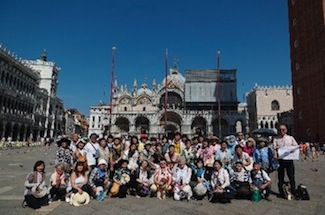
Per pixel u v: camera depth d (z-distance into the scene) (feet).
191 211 30.22
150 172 42.04
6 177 50.75
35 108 261.65
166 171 37.55
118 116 266.16
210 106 273.95
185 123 258.16
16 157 97.91
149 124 263.29
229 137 47.37
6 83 197.77
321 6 153.07
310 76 162.61
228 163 40.57
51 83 306.55
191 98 278.26
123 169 38.22
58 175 35.37
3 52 187.42
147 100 317.83
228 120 254.27
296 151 36.63
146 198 36.68
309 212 30.07
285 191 36.37
